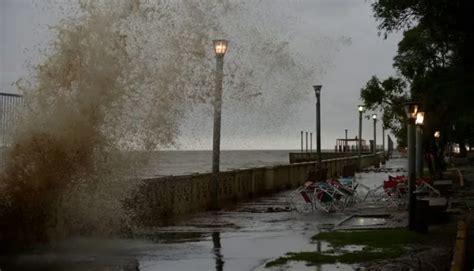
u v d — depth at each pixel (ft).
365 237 45.62
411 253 38.58
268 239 45.91
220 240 45.57
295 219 60.70
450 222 55.16
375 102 116.57
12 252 39.73
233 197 80.74
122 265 35.50
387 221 57.47
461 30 43.60
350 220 59.26
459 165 205.36
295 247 41.73
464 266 32.99
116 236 47.24
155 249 41.11
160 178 58.80
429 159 130.62
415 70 76.84
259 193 92.27
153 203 56.95
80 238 45.42
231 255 38.73
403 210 67.67
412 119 51.08
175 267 34.81
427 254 38.22
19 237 43.24
